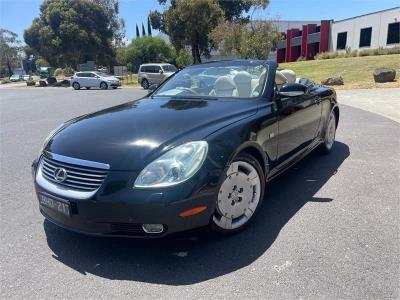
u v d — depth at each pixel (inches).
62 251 121.9
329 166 204.1
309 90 190.9
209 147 112.9
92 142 116.7
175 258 115.7
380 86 681.0
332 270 106.7
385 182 177.0
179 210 105.0
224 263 112.2
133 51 2111.2
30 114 494.3
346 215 141.9
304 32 1871.3
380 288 98.3
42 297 98.7
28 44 1792.6
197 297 97.2
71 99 748.0
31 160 241.1
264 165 138.6
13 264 114.8
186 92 168.9
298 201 156.6
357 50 1504.7
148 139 113.4
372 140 264.7
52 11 1674.5
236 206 126.4
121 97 770.8
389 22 1437.0
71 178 111.9
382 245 119.4
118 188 104.7
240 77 163.6
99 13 1801.2
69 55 1750.7
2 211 155.4
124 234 108.1
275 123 146.1
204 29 1563.7
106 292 100.3
